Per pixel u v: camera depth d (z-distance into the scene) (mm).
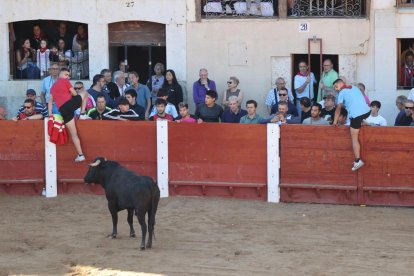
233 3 17125
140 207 10773
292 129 13961
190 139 14273
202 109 15156
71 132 14391
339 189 13859
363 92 15398
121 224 12516
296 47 16891
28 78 17688
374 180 13820
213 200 14109
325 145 13891
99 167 11227
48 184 14516
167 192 14398
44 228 12312
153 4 17156
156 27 17438
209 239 11586
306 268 10117
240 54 17062
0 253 10961
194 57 17203
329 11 16859
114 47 17859
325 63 16266
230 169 14211
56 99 14289
